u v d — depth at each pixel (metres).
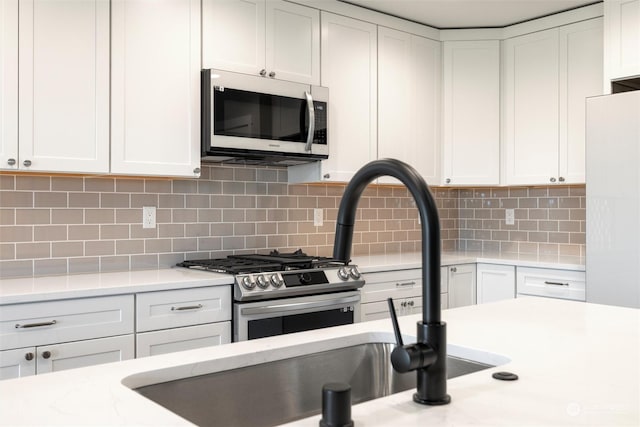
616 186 2.96
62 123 2.49
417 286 3.52
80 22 2.53
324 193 3.81
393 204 4.25
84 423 0.84
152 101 2.74
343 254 1.03
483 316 1.69
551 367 1.14
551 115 3.72
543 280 3.48
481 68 3.99
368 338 1.47
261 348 1.30
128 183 2.97
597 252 3.03
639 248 2.86
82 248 2.83
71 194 2.79
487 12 3.68
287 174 3.62
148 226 3.04
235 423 1.24
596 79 3.49
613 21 3.21
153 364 1.17
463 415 0.86
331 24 3.44
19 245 2.65
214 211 3.29
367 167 0.97
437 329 0.91
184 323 2.52
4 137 2.35
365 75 3.60
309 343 1.36
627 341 1.36
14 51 2.37
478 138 3.99
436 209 0.90
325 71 3.40
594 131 3.05
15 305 2.12
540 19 3.77
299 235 3.68
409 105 3.85
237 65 3.03
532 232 4.20
